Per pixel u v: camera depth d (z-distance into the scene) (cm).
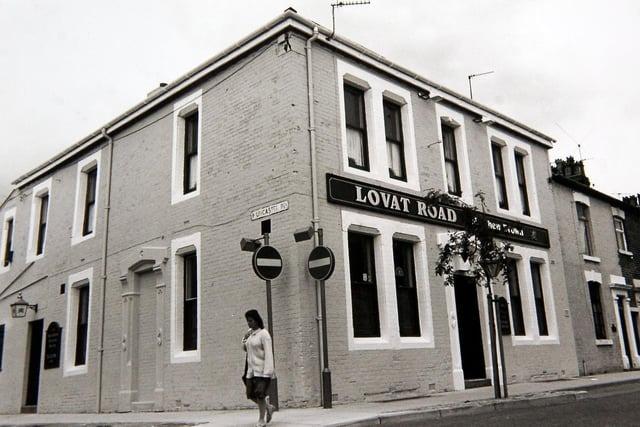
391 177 1362
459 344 1372
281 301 1088
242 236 1195
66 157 1819
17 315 1775
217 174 1288
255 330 837
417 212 1357
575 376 1738
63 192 1830
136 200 1511
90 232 1691
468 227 1148
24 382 1786
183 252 1330
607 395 1202
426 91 1494
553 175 1948
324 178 1173
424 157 1450
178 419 1009
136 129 1572
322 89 1225
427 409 930
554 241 1850
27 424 1254
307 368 1041
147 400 1349
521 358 1562
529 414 916
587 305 1934
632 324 2175
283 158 1146
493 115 1734
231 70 1308
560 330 1748
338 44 1271
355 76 1315
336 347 1099
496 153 1778
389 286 1237
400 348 1221
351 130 1305
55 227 1825
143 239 1452
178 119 1435
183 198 1361
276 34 1206
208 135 1333
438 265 1164
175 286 1323
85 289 1670
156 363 1328
